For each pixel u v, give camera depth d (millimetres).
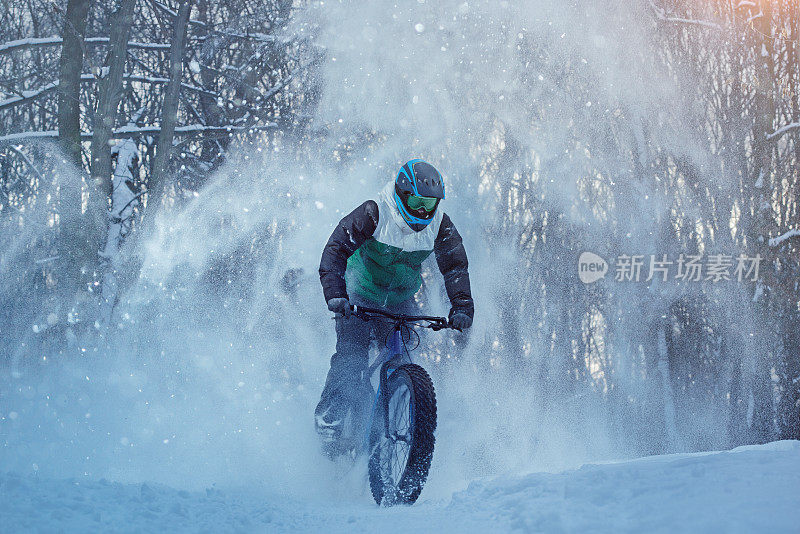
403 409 9883
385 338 10516
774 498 5906
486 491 8109
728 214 26578
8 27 26156
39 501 7094
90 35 25344
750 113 26469
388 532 6969
